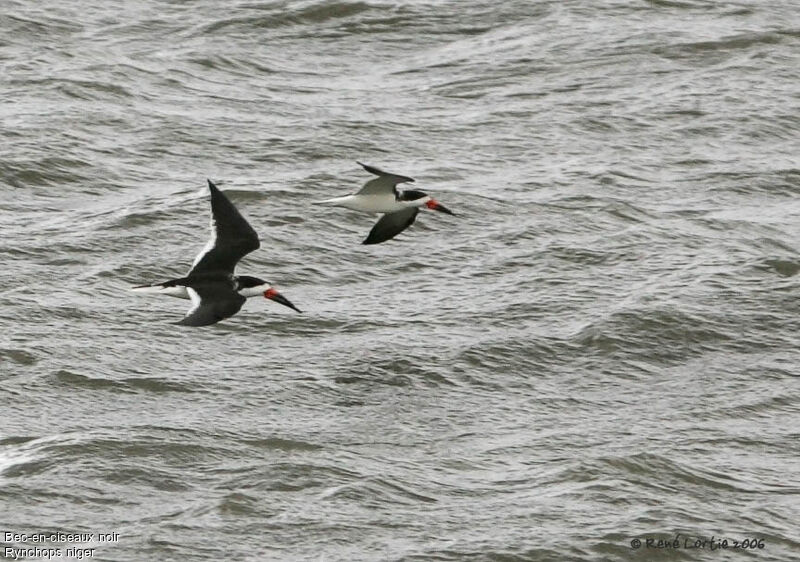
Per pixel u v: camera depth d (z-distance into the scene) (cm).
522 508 2041
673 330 2600
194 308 1733
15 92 3478
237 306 1745
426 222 2970
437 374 2441
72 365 2420
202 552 1911
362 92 3631
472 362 2481
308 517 1991
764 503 2097
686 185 3216
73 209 2995
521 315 2652
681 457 2216
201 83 3628
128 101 3478
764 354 2553
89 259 2783
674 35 3928
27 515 1981
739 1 4159
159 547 1914
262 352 2500
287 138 3338
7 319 2552
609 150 3359
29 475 2077
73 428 2238
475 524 1997
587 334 2573
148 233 2881
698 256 2891
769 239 2984
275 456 2172
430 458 2189
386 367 2455
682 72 3759
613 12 4069
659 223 3027
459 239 2927
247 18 3994
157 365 2444
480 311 2664
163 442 2175
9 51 3722
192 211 2970
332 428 2270
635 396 2417
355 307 2670
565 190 3139
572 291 2745
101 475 2080
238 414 2302
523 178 3197
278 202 3025
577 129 3450
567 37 3916
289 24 3978
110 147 3247
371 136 3366
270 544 1934
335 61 3819
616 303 2689
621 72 3741
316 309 2653
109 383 2377
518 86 3666
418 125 3438
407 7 4059
